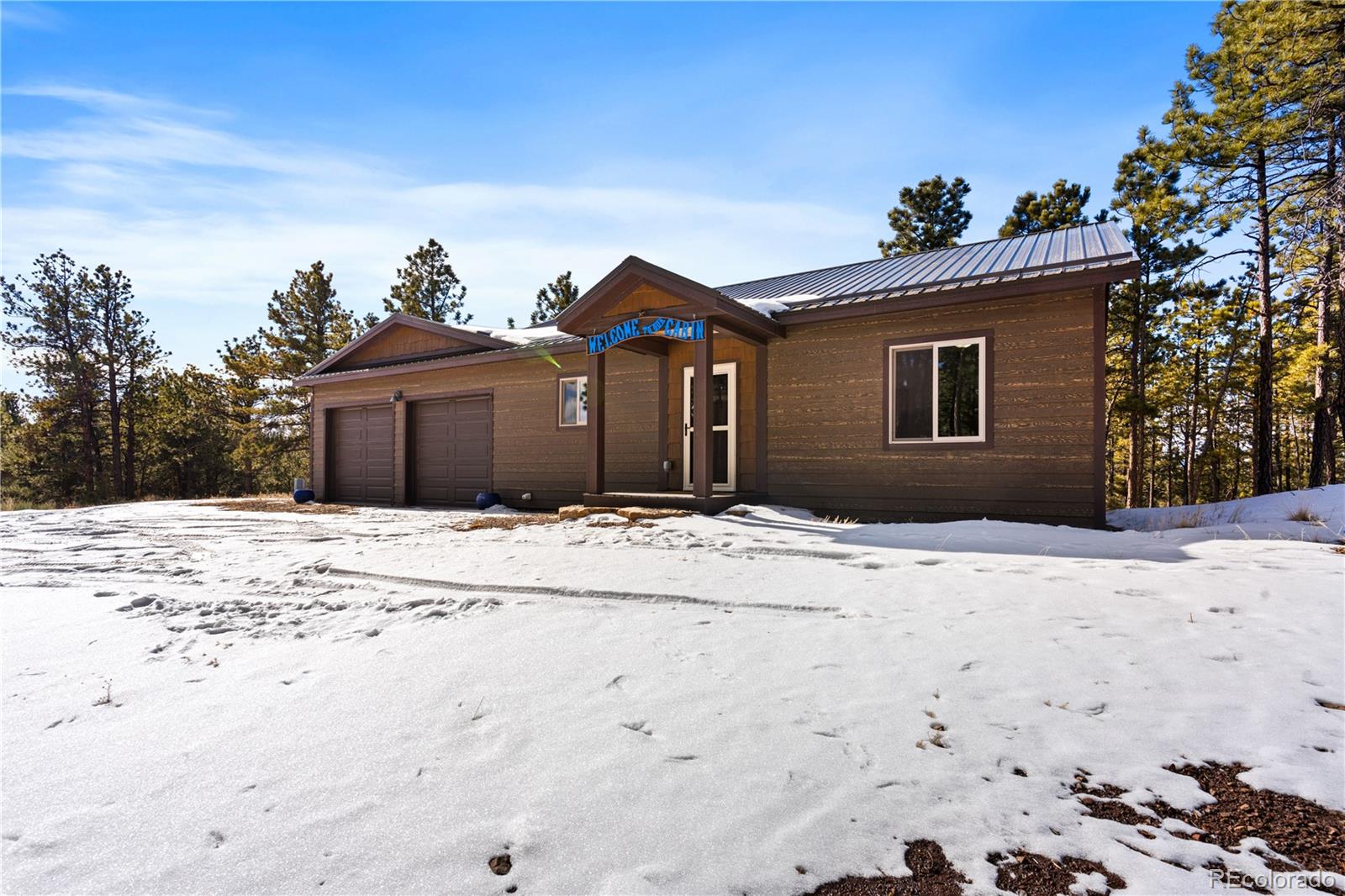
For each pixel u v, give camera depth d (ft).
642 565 18.47
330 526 32.65
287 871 5.81
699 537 23.68
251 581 18.42
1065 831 6.40
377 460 52.65
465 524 31.68
